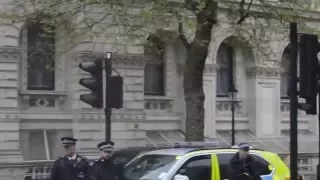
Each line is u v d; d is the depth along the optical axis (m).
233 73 33.25
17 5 22.27
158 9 17.55
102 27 21.83
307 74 9.24
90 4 18.97
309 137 35.19
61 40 24.94
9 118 24.91
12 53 25.08
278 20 21.42
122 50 27.09
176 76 31.00
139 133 28.23
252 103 33.25
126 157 14.13
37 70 26.75
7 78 25.05
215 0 17.23
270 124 33.62
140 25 18.66
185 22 18.05
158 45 28.89
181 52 31.00
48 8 18.91
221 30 28.36
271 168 11.32
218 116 32.16
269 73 33.53
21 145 25.72
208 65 30.78
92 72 13.14
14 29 25.17
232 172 10.59
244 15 20.59
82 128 26.55
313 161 31.44
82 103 26.58
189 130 17.88
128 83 27.94
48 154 25.83
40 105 26.70
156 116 29.98
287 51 33.94
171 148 11.42
